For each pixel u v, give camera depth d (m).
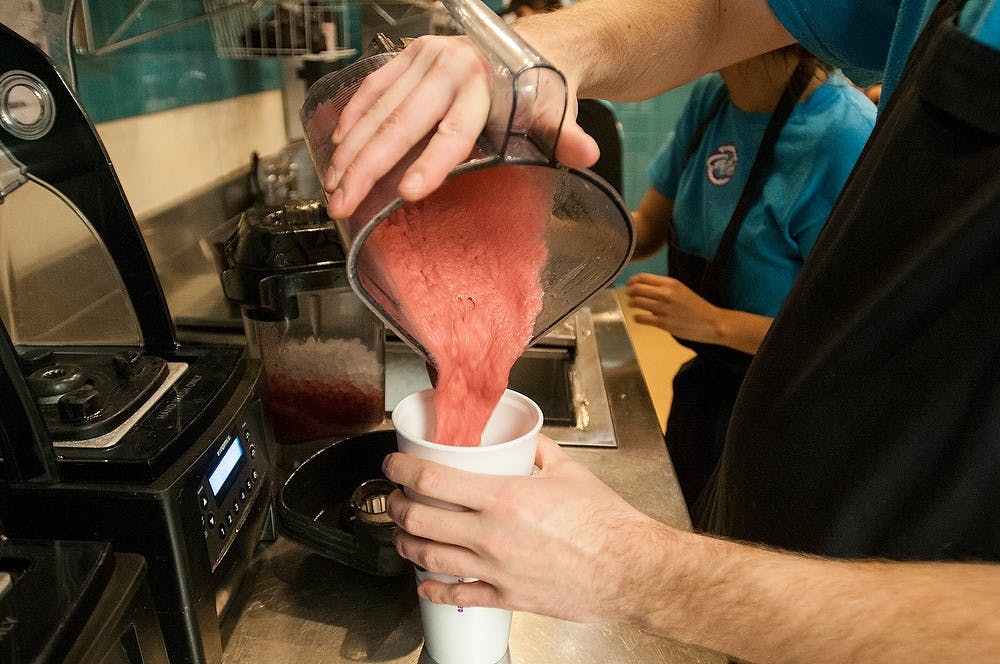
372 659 0.58
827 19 0.76
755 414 0.72
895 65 0.70
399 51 0.54
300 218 0.83
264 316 0.80
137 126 0.99
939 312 0.53
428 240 0.47
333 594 0.65
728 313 1.34
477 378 0.51
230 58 1.28
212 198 1.19
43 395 0.56
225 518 0.57
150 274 0.65
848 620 0.41
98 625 0.42
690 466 1.46
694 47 0.82
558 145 0.41
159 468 0.50
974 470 0.53
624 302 3.28
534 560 0.45
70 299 0.70
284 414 0.86
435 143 0.38
